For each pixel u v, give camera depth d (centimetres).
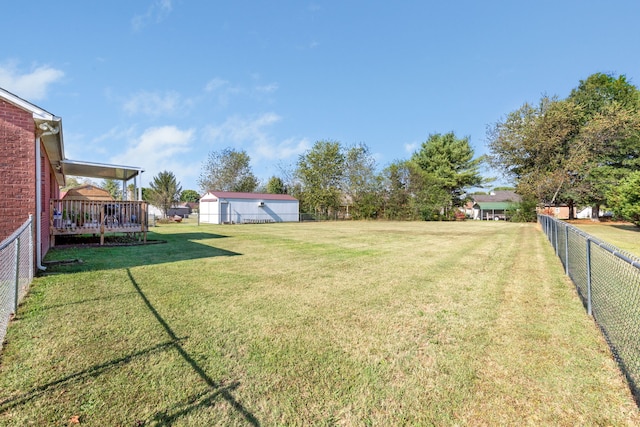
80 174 1326
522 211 2858
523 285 523
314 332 319
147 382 223
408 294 462
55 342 281
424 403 208
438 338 311
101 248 881
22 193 552
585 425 189
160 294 434
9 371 233
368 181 3503
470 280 554
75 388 213
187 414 190
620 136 2289
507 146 2536
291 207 3238
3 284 322
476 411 201
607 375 245
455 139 3756
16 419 182
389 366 255
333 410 199
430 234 1509
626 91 2594
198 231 1645
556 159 2427
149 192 3809
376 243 1099
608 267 380
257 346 284
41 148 695
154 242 1049
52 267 596
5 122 539
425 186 3400
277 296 440
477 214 4897
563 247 730
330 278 553
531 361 266
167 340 291
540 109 2436
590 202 2627
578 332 329
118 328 315
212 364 250
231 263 673
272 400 207
